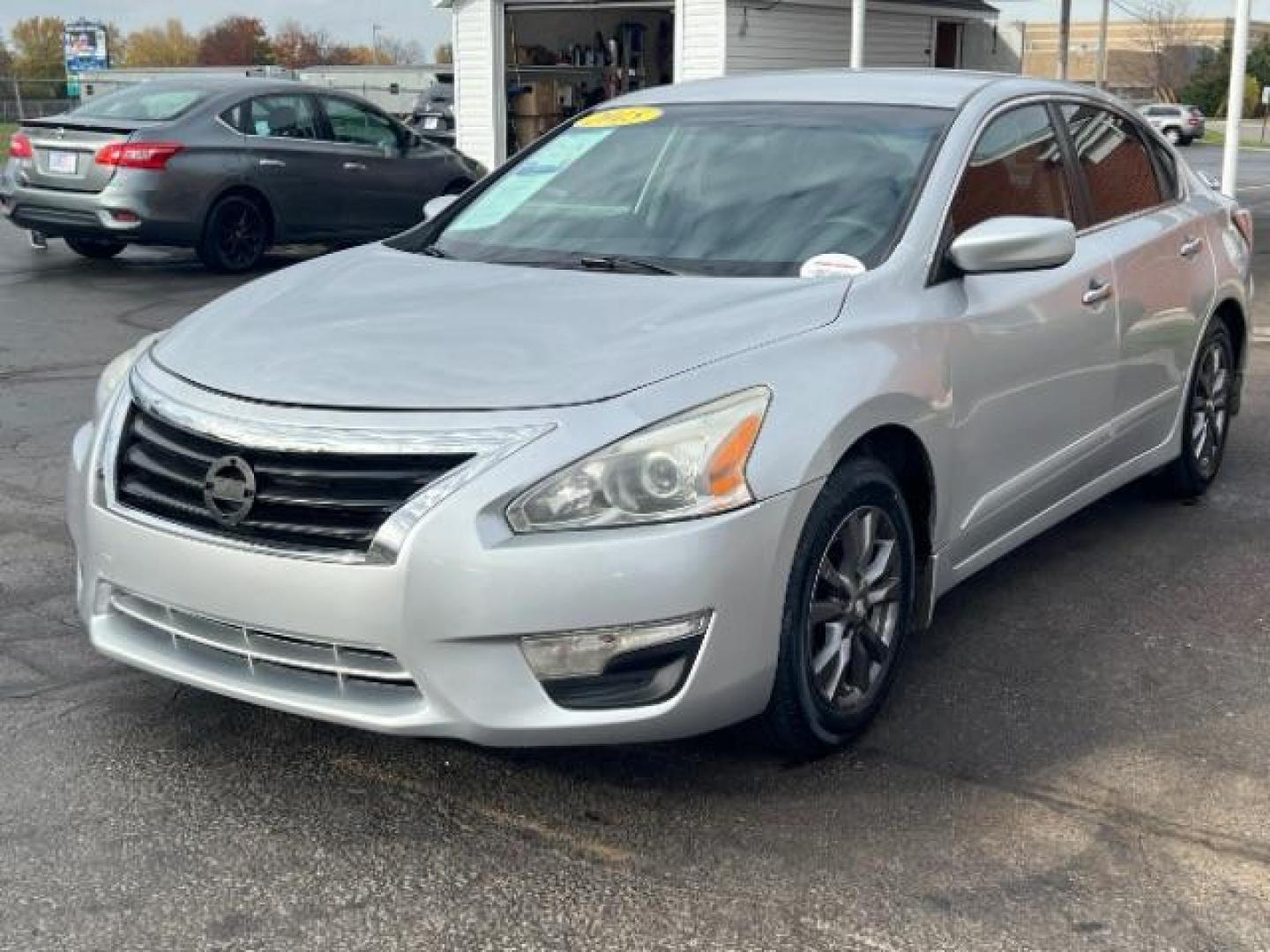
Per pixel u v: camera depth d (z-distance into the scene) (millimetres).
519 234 4395
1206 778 3523
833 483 3398
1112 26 70312
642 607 3010
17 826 3244
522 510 2982
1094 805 3385
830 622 3514
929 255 3947
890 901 2975
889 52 24453
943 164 4176
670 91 5031
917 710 3908
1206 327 5555
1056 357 4379
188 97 12320
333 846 3182
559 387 3131
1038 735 3756
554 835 3232
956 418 3863
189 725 3746
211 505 3178
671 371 3209
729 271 3928
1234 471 6395
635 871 3086
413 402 3119
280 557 3082
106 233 11898
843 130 4414
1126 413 5008
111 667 4109
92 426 3732
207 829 3248
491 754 3605
